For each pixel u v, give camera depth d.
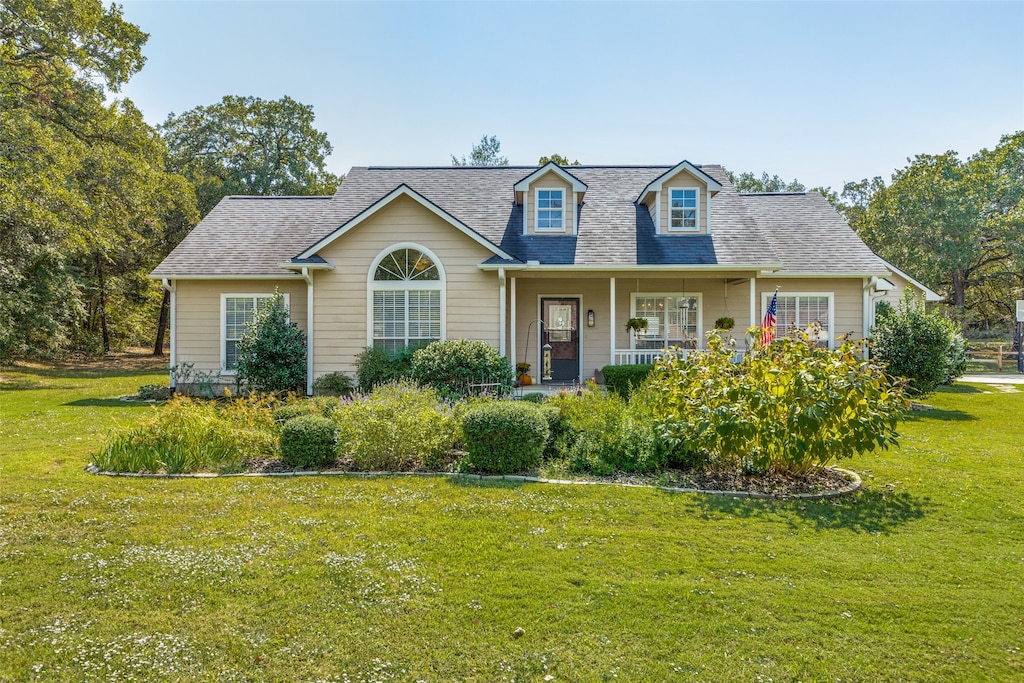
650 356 15.56
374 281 13.78
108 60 20.58
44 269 21.73
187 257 15.78
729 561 4.64
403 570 4.42
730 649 3.38
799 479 7.28
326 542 4.98
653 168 18.58
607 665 3.21
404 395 8.40
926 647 3.41
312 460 7.73
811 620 3.71
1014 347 33.28
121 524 5.43
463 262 13.70
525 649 3.36
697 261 14.27
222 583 4.18
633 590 4.11
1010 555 4.84
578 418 8.23
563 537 5.15
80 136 21.45
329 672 3.14
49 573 4.33
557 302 16.38
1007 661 3.27
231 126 35.91
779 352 7.51
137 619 3.69
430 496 6.37
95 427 10.77
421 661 3.25
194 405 8.74
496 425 7.42
